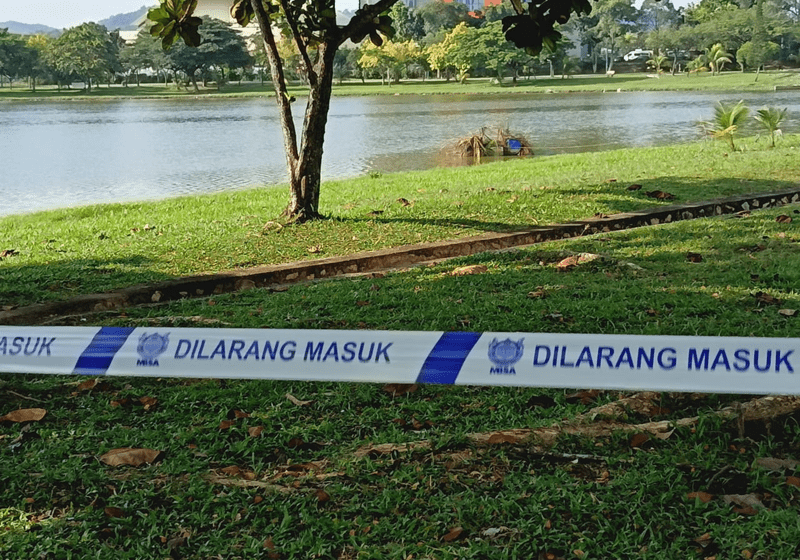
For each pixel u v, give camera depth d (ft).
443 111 169.58
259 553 9.87
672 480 11.16
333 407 14.19
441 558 9.63
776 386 10.12
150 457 12.37
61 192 64.08
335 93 297.53
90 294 22.85
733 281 21.16
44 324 20.40
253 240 30.22
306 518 10.50
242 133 124.26
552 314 18.72
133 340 12.04
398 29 453.99
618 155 63.21
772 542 9.60
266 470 12.05
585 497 10.74
